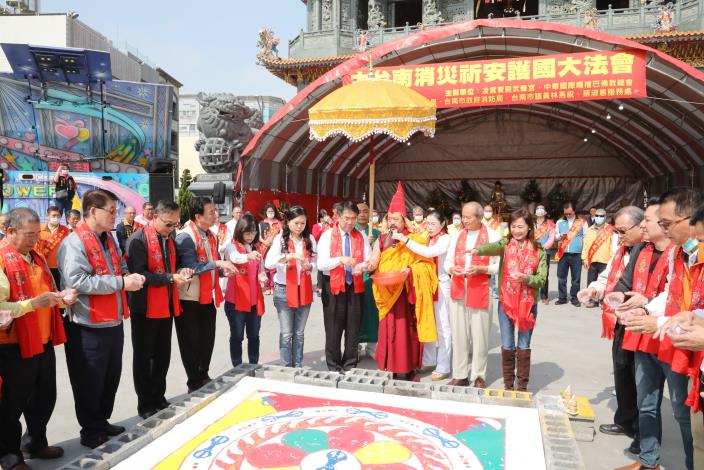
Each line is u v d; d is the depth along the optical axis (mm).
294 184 18391
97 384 3660
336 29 25031
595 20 20984
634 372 3752
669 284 2898
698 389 2492
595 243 8609
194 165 45906
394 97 5742
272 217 9883
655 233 3270
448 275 5395
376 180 25938
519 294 4523
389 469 2410
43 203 12539
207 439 2762
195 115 52625
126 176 12781
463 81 10695
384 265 5051
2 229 5098
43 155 13109
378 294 4984
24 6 36594
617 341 3789
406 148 25266
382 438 2754
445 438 2777
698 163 17047
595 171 23156
